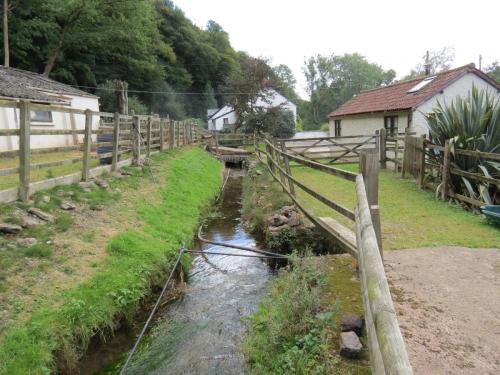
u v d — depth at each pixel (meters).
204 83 54.31
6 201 4.90
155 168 9.65
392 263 4.25
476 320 2.99
